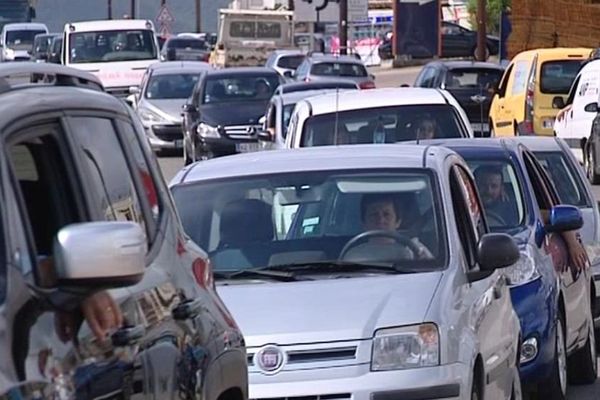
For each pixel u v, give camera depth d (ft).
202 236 71.20
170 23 581.12
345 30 480.23
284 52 435.12
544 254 88.28
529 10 392.06
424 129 129.49
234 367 48.08
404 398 60.18
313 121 130.41
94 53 335.88
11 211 35.35
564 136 226.38
